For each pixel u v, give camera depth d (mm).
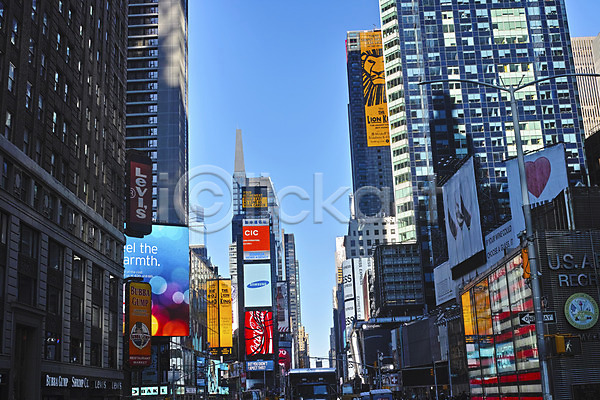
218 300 184125
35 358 51469
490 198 172750
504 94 181750
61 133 59969
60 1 61062
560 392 44812
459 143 179375
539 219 60469
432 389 119750
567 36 185125
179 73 183750
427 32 191000
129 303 77438
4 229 47750
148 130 177750
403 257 192750
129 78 181750
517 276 52406
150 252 118875
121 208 79188
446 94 184625
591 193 54406
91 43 70500
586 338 45844
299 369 53969
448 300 121562
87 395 64125
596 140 103938
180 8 188375
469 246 105688
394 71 197125
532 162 89312
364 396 60688
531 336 49000
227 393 187375
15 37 50812
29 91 53281
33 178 52594
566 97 180000
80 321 63156
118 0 82375
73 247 61188
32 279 52469
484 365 64062
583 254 47312
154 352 123250
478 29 188375
